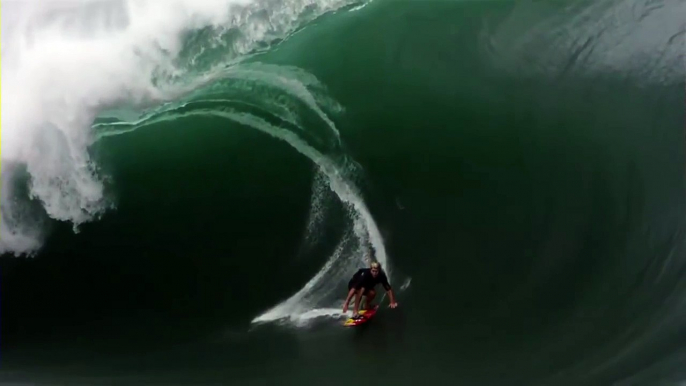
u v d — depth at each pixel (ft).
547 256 27.37
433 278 27.58
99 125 32.04
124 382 24.47
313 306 27.71
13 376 25.17
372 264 25.90
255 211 30.04
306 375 24.09
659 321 24.54
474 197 29.37
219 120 31.71
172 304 28.32
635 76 32.12
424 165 30.37
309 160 30.73
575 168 29.60
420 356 24.44
